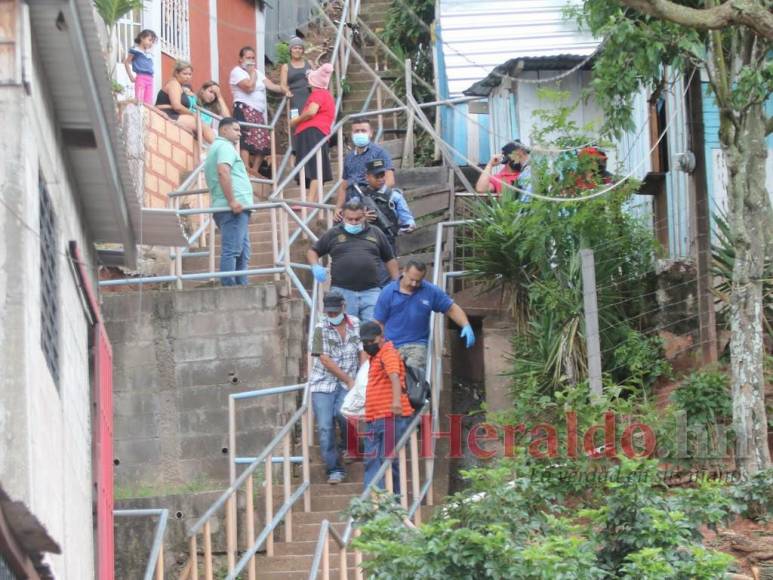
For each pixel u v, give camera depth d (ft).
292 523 82.64
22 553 43.50
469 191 109.19
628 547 65.72
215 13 141.38
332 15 144.15
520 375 90.99
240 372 92.27
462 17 127.13
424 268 84.99
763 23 75.05
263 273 94.79
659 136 105.19
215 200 97.50
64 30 52.85
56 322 56.24
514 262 96.68
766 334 89.51
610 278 94.17
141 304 92.84
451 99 122.42
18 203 49.52
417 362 84.53
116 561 82.58
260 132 122.93
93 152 60.03
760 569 70.95
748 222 80.48
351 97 135.33
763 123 82.89
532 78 116.26
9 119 50.01
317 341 84.84
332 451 84.84
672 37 84.64
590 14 89.86
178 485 90.74
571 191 96.27
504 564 61.72
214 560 82.38
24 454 47.85
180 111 117.29
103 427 64.90
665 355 91.91
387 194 95.50
